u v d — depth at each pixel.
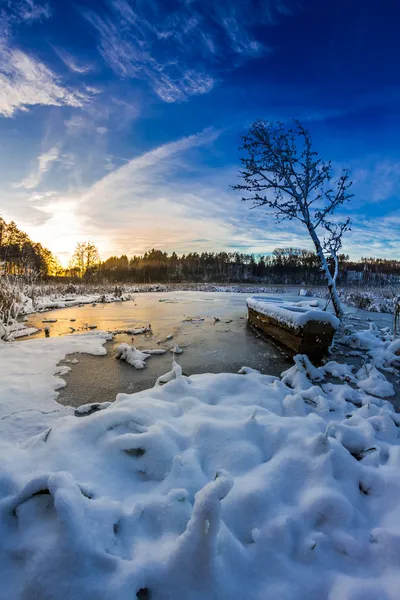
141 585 1.33
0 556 1.39
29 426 3.01
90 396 3.80
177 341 6.75
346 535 1.72
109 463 2.18
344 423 3.03
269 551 1.62
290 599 1.41
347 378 4.51
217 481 1.50
